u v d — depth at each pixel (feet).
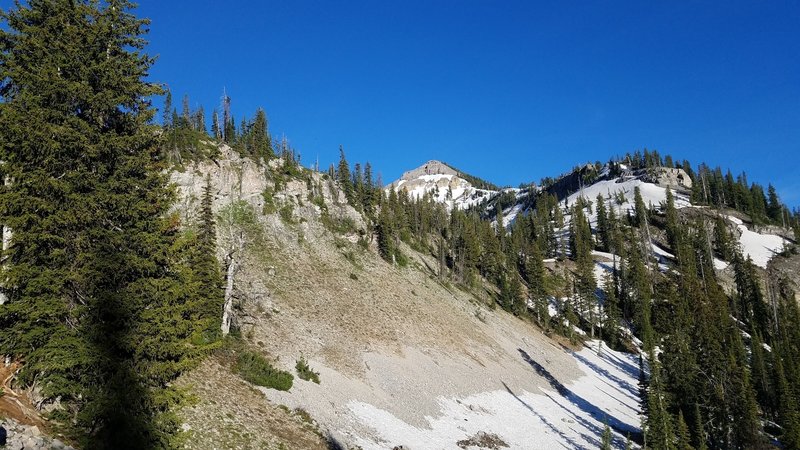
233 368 111.04
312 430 99.96
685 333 233.14
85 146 53.42
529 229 533.96
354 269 261.03
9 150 51.19
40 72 51.98
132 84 59.16
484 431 146.10
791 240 494.59
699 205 559.79
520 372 217.36
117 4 60.34
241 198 265.13
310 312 187.01
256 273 204.33
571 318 317.83
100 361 51.11
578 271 419.95
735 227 499.92
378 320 204.95
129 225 57.72
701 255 427.33
